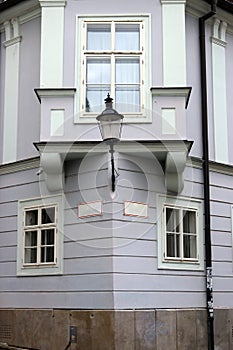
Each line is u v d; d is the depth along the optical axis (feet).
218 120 41.63
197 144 39.70
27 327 37.35
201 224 38.88
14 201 39.91
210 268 38.32
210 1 40.75
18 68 41.22
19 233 39.09
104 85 36.45
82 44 37.01
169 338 35.32
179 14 37.50
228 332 38.68
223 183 41.04
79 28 37.24
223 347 38.09
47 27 37.24
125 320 33.65
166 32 37.32
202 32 40.93
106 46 37.14
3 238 40.11
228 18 43.06
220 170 40.96
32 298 37.55
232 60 43.75
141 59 36.83
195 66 40.50
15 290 38.65
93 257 34.86
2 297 39.29
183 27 37.40
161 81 36.78
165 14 37.52
